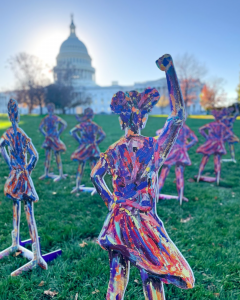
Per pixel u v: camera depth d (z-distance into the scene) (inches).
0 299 123.0
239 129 893.2
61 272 141.7
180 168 252.8
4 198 256.5
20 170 143.0
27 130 875.4
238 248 168.2
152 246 80.9
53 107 324.2
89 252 160.7
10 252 159.6
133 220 83.4
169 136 83.2
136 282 135.1
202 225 200.5
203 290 129.4
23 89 2257.6
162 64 81.7
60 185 307.7
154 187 86.4
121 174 85.7
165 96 3159.5
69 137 724.0
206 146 320.8
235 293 128.7
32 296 125.7
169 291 128.9
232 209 235.6
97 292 127.3
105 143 614.9
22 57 2153.1
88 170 380.5
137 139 85.9
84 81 4148.6
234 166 416.2
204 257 155.3
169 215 220.2
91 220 207.9
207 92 2790.4
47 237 178.4
